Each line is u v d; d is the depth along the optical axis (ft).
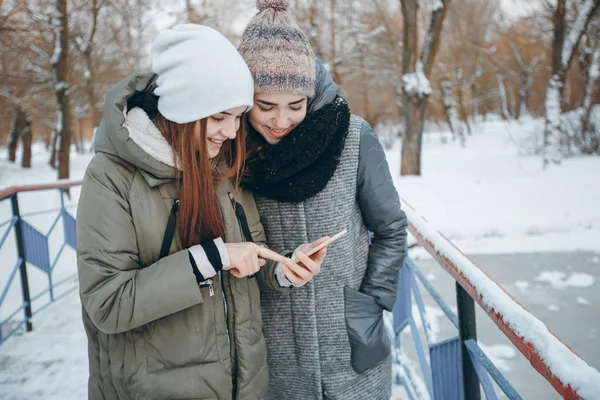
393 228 4.47
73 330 10.28
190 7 49.03
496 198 22.98
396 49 56.70
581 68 45.01
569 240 16.88
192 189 3.34
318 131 3.83
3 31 24.18
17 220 10.28
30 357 9.03
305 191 4.00
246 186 4.21
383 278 4.49
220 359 3.59
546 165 34.47
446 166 41.98
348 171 4.19
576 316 10.75
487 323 10.54
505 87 95.81
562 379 2.34
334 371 4.53
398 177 33.73
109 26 49.32
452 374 4.77
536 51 80.84
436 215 20.72
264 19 3.71
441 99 83.82
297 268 3.61
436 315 11.19
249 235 3.96
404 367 7.44
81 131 98.58
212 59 3.21
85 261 3.19
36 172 63.16
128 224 3.31
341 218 4.24
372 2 57.00
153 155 3.27
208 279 3.49
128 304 3.11
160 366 3.49
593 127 39.45
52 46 39.52
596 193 22.07
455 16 74.43
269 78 3.59
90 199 3.25
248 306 3.82
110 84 55.83
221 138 3.45
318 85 3.97
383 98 85.46
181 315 3.50
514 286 12.90
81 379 8.21
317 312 4.44
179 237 3.49
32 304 12.53
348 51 57.52
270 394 4.90
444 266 4.25
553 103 35.29
